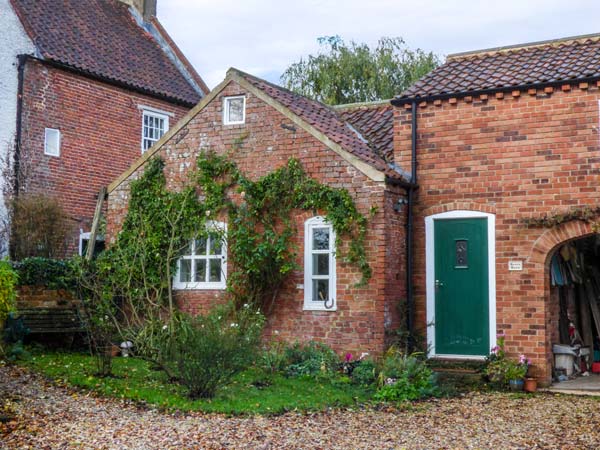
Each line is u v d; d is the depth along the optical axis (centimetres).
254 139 1565
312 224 1502
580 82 1407
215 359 1136
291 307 1506
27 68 1995
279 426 1008
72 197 2089
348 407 1159
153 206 1641
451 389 1333
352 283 1448
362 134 1725
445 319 1504
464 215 1497
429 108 1548
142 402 1116
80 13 2358
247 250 1524
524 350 1423
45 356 1434
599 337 1678
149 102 2341
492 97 1487
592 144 1398
